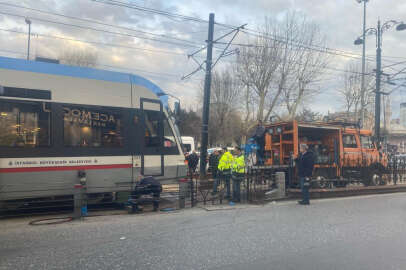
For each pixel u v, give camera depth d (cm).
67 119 894
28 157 834
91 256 537
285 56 2522
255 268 488
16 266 491
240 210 965
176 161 1060
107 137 946
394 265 504
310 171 1083
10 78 834
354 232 703
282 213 916
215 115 3866
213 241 626
